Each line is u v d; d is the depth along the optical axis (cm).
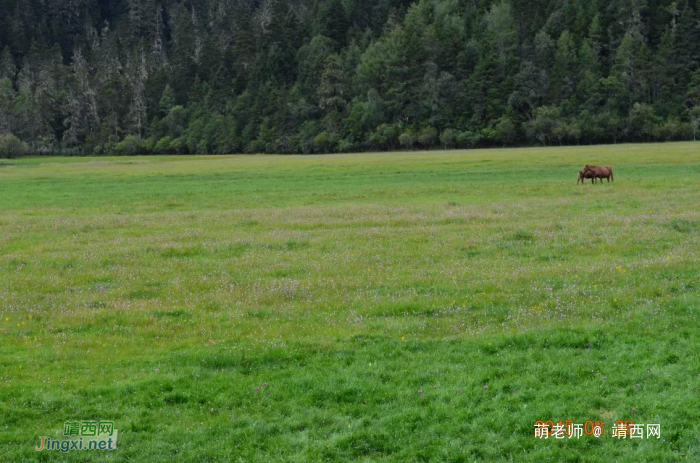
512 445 1015
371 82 17788
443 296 1762
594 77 15675
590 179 5288
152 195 5381
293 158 12175
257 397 1201
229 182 6488
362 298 1791
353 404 1162
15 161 14338
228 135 18362
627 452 982
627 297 1641
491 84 16225
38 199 5256
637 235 2497
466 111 16188
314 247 2589
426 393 1188
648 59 15975
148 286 2038
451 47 17675
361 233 2870
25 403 1180
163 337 1541
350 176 6719
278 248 2595
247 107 19088
